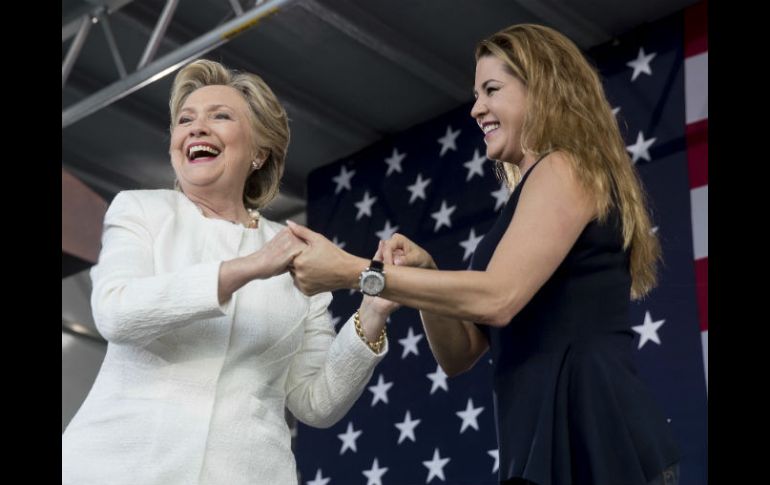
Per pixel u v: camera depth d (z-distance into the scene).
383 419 7.98
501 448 3.02
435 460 7.62
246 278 3.26
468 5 7.59
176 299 3.28
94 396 3.45
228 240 3.66
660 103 7.34
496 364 3.12
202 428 3.38
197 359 3.46
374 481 7.86
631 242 3.20
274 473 3.50
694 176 7.03
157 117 8.88
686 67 7.33
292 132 8.98
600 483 2.85
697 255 6.86
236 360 3.52
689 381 6.60
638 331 6.85
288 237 3.22
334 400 3.75
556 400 2.96
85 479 3.31
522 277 2.98
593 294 3.06
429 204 8.50
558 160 3.13
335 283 3.16
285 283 3.65
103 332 3.35
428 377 7.87
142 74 7.54
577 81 3.31
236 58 8.30
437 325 3.41
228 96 3.87
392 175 8.83
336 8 7.62
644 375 6.73
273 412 3.59
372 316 3.71
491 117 3.36
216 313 3.30
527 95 3.29
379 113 8.80
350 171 9.12
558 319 3.04
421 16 7.75
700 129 7.12
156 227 3.58
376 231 8.73
